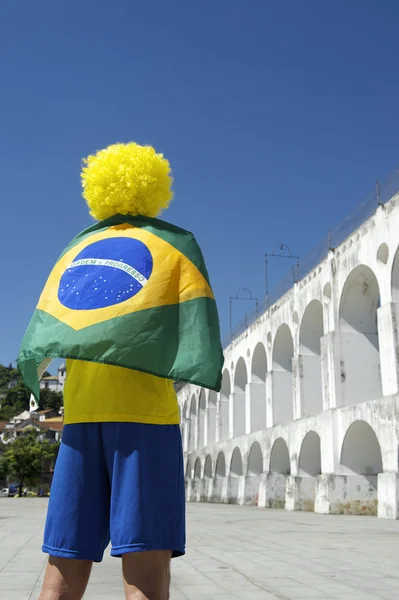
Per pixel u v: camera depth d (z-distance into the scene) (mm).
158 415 2488
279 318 33594
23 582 5883
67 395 2609
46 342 2523
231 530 13492
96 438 2461
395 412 20062
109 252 2750
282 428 30844
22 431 99750
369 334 25734
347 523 16703
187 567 7117
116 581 5996
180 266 2691
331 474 23750
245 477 36656
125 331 2455
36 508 26812
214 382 2438
